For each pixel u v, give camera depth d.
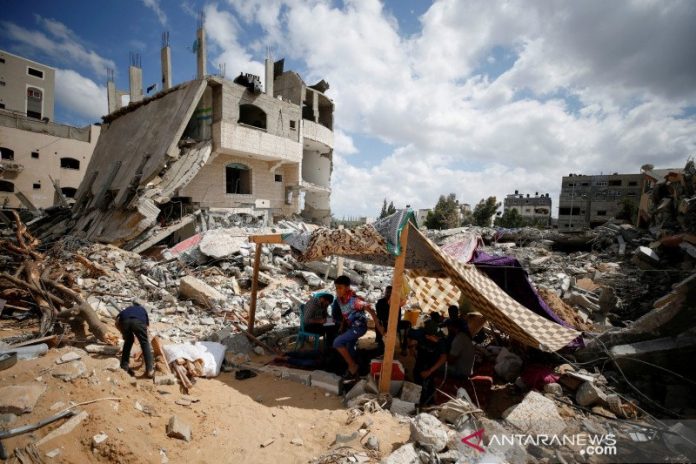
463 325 5.73
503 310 5.27
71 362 4.46
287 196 25.97
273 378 5.71
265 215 24.12
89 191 21.58
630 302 9.65
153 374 4.92
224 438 3.98
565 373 5.38
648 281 10.81
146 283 10.69
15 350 4.64
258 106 22.12
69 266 11.38
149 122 20.45
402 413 4.58
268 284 11.84
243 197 22.91
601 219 48.59
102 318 7.62
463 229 24.86
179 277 11.77
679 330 5.23
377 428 4.15
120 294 9.56
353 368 5.64
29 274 7.52
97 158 24.20
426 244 5.45
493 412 4.86
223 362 6.09
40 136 32.84
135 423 3.83
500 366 5.90
